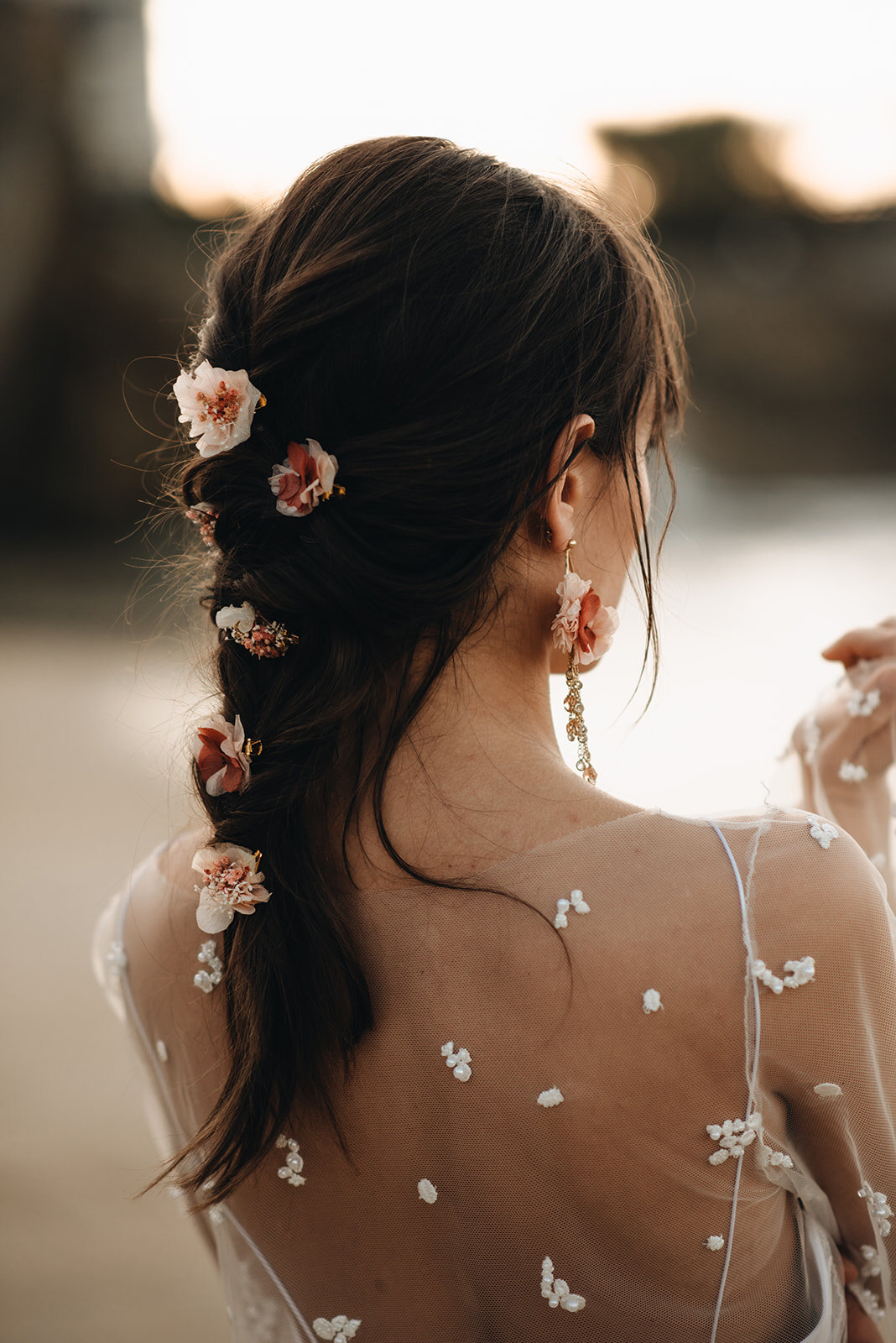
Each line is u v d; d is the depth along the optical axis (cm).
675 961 81
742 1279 86
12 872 380
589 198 90
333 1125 85
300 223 85
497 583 86
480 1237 85
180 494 92
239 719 87
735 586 849
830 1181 88
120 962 95
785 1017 81
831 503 1342
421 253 82
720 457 1580
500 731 85
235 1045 87
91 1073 266
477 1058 83
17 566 939
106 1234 211
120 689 609
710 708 506
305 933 84
